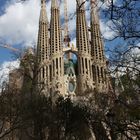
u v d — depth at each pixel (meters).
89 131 52.31
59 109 51.00
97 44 160.50
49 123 49.09
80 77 150.62
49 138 49.12
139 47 21.44
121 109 36.47
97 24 164.75
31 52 54.78
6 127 49.41
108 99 49.16
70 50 161.50
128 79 31.80
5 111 47.00
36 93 51.03
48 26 167.62
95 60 157.38
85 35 160.25
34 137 48.03
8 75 50.59
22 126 47.31
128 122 35.91
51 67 153.88
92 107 53.16
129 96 34.88
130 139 34.06
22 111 47.41
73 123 50.88
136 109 28.41
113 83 35.66
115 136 40.97
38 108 48.72
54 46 156.88
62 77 149.50
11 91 48.62
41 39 161.00
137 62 25.09
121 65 25.62
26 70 52.47
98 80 152.12
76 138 52.44
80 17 163.12
